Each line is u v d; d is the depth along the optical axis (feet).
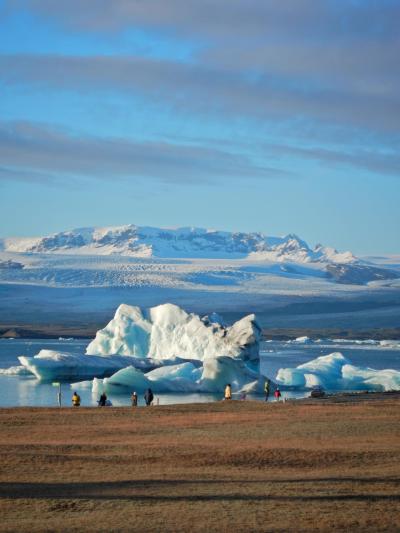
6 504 94.12
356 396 280.51
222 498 96.99
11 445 146.20
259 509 89.92
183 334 615.98
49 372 500.74
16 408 215.92
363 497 96.84
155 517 86.22
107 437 158.10
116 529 80.84
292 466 124.26
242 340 561.02
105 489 104.99
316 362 511.81
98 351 655.76
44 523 83.87
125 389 405.80
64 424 178.70
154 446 143.54
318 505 91.91
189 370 478.18
